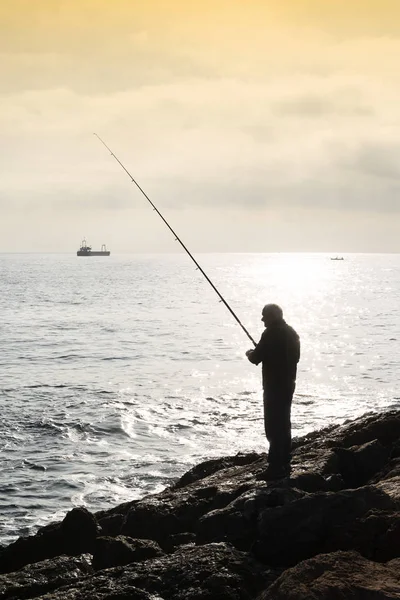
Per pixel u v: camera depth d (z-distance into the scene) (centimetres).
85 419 2275
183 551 555
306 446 1074
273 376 748
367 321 5950
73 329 5306
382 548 502
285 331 746
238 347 4184
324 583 407
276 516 541
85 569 593
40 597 491
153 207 1108
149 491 1606
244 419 2278
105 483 1659
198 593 477
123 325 5584
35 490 1612
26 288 10994
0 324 5719
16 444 1991
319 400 2580
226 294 9769
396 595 394
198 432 2119
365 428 1064
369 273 19800
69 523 759
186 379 3055
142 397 2648
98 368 3397
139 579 504
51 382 2994
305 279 15400
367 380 3014
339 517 539
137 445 1981
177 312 6838
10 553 763
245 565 512
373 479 797
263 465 930
